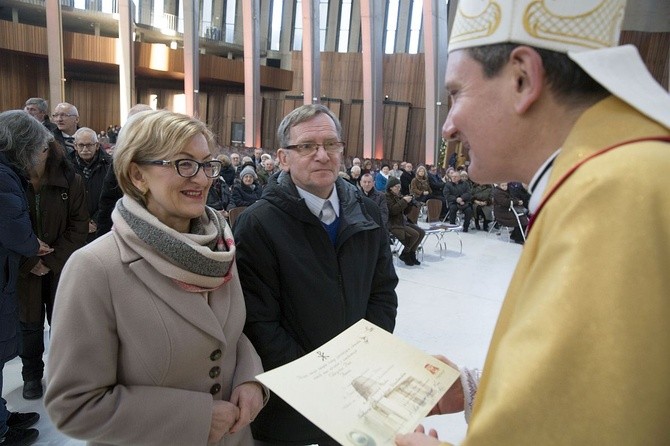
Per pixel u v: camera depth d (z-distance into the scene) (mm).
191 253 943
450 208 8367
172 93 19250
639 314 349
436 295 4457
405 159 17328
